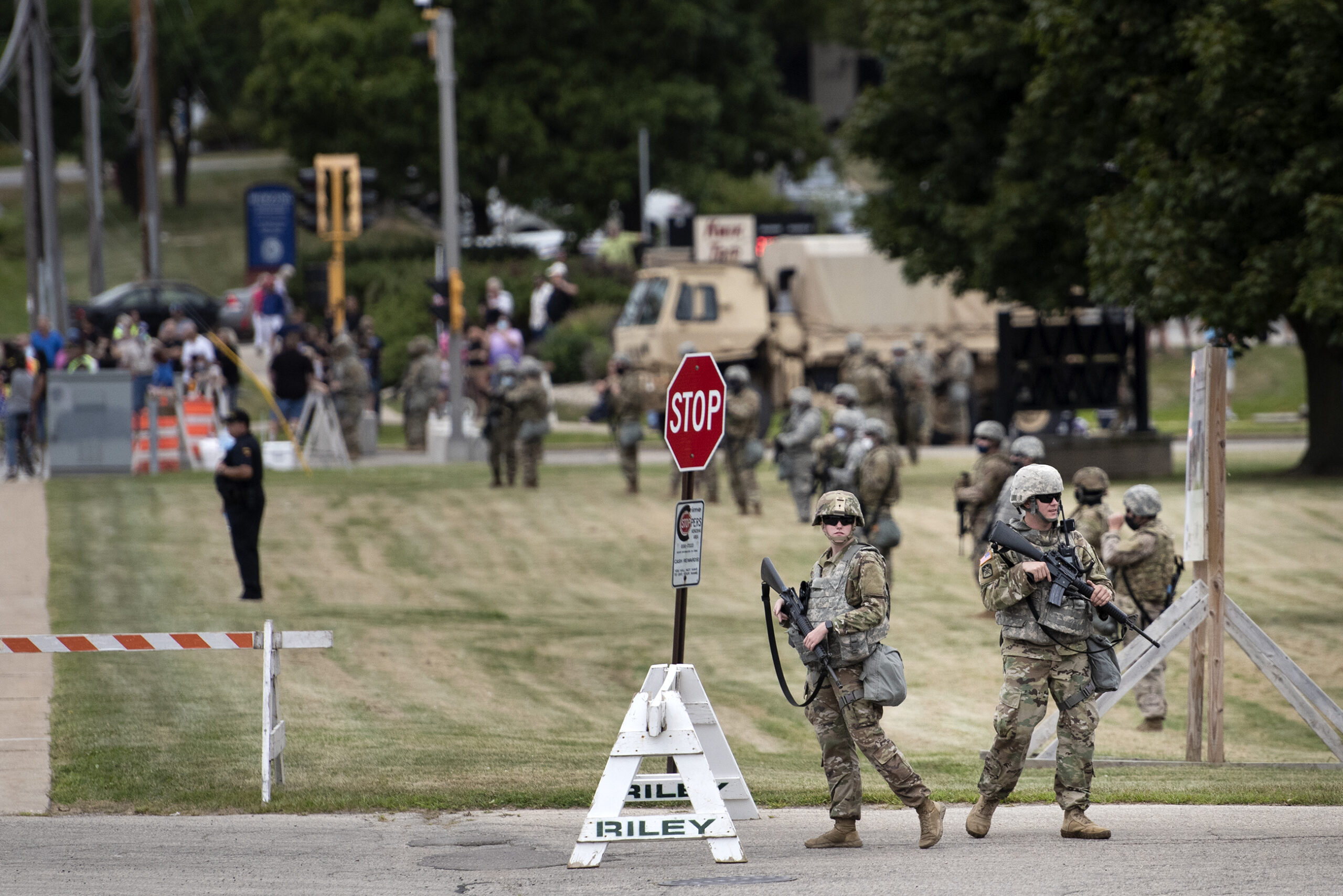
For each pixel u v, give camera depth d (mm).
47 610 59500
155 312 154000
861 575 29750
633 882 27406
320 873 28250
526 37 193750
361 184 128500
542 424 94500
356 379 112750
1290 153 76250
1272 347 170250
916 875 27344
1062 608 30188
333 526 82438
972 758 44500
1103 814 33250
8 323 199375
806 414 83625
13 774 36750
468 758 40250
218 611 60875
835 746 30422
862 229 111000
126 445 99062
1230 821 32250
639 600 68750
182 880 27609
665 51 199500
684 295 127188
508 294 157000
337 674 52188
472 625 62281
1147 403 104500
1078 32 82000
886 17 105000
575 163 193000
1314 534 79438
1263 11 74938
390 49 190250
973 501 60938
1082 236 96188
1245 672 58844
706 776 29453
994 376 138375
